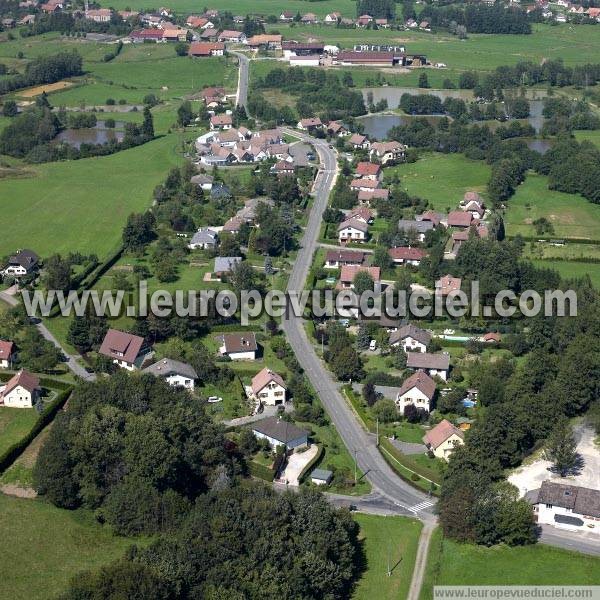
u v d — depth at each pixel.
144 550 164.62
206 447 197.75
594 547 178.50
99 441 188.75
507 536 178.12
